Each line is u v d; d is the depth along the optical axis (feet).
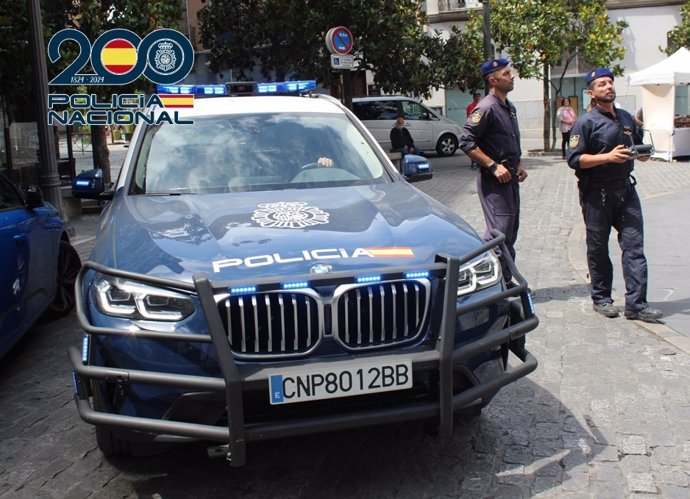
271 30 61.72
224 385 9.55
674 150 60.54
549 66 74.69
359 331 10.21
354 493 11.21
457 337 10.78
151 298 10.23
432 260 10.84
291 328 10.04
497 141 18.92
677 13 93.97
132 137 16.28
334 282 10.09
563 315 19.70
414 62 62.95
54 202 34.53
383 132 77.00
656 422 13.23
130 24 35.09
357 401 10.24
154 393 9.97
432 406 10.21
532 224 34.06
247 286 9.82
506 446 12.53
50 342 19.69
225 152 15.49
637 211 18.78
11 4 34.01
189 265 10.50
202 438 9.66
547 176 54.19
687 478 11.26
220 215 12.45
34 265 17.88
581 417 13.56
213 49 67.46
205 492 11.41
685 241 28.45
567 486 11.14
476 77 67.82
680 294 21.11
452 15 96.17
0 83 36.70
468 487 11.24
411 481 11.50
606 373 15.60
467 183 51.85
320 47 60.03
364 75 89.71
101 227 13.29
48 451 13.09
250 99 17.78
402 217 12.38
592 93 18.30
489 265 11.61
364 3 57.21
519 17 67.62
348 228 11.76
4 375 17.29
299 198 13.52
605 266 19.38
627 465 11.71
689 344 16.97
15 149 43.37
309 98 18.40
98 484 11.80
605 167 18.40
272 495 11.25
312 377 9.77
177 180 14.82
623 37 94.99
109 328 10.11
